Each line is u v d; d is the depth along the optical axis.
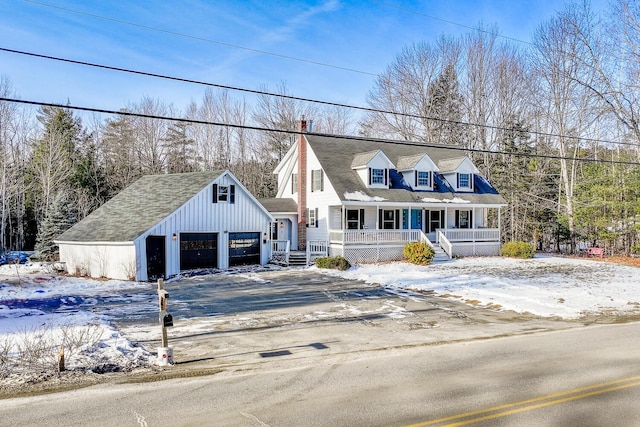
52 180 40.00
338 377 8.06
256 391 7.31
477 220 34.28
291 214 31.80
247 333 11.79
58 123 49.19
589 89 34.31
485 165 44.72
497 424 5.86
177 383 7.79
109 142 53.84
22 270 26.12
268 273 23.97
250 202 27.25
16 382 7.73
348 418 6.11
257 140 55.62
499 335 11.70
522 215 42.75
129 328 12.26
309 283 20.64
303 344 10.70
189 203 24.42
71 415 6.29
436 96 49.31
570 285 19.67
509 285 19.61
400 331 12.12
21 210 40.44
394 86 50.47
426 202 29.84
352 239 27.61
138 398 6.99
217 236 25.80
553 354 9.59
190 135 57.41
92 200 42.62
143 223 23.52
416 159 31.09
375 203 28.08
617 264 27.73
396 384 7.61
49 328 11.66
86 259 24.66
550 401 6.70
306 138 31.62
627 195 34.78
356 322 13.20
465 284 19.84
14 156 44.41
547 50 37.72
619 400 6.75
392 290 18.91
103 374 8.32
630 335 11.57
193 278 22.41
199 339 11.14
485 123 46.25
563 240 43.03
